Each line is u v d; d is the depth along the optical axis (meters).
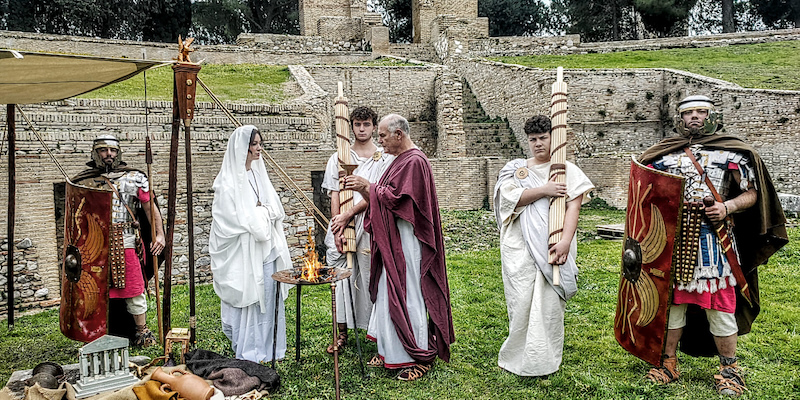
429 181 4.96
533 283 4.82
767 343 5.54
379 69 24.55
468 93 26.98
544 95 21.08
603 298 7.26
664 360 4.71
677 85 22.02
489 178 17.34
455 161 17.22
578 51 30.92
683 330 4.93
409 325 4.93
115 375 4.30
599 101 22.52
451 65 28.78
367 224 5.14
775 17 41.69
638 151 22.17
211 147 11.41
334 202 5.79
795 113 18.33
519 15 42.69
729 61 25.94
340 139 5.05
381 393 4.66
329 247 5.91
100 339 4.28
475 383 4.82
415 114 25.02
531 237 4.82
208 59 26.36
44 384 4.29
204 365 4.88
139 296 5.92
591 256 10.13
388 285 4.89
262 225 5.13
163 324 5.63
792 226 12.48
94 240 5.31
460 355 5.44
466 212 15.41
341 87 5.15
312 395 4.65
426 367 5.02
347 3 33.03
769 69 23.30
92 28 31.97
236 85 19.72
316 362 5.32
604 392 4.55
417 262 4.98
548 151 4.86
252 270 5.13
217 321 6.79
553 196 4.72
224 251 5.17
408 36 42.25
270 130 13.10
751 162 4.37
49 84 5.64
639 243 4.53
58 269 8.23
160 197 8.82
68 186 5.52
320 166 9.84
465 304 7.20
